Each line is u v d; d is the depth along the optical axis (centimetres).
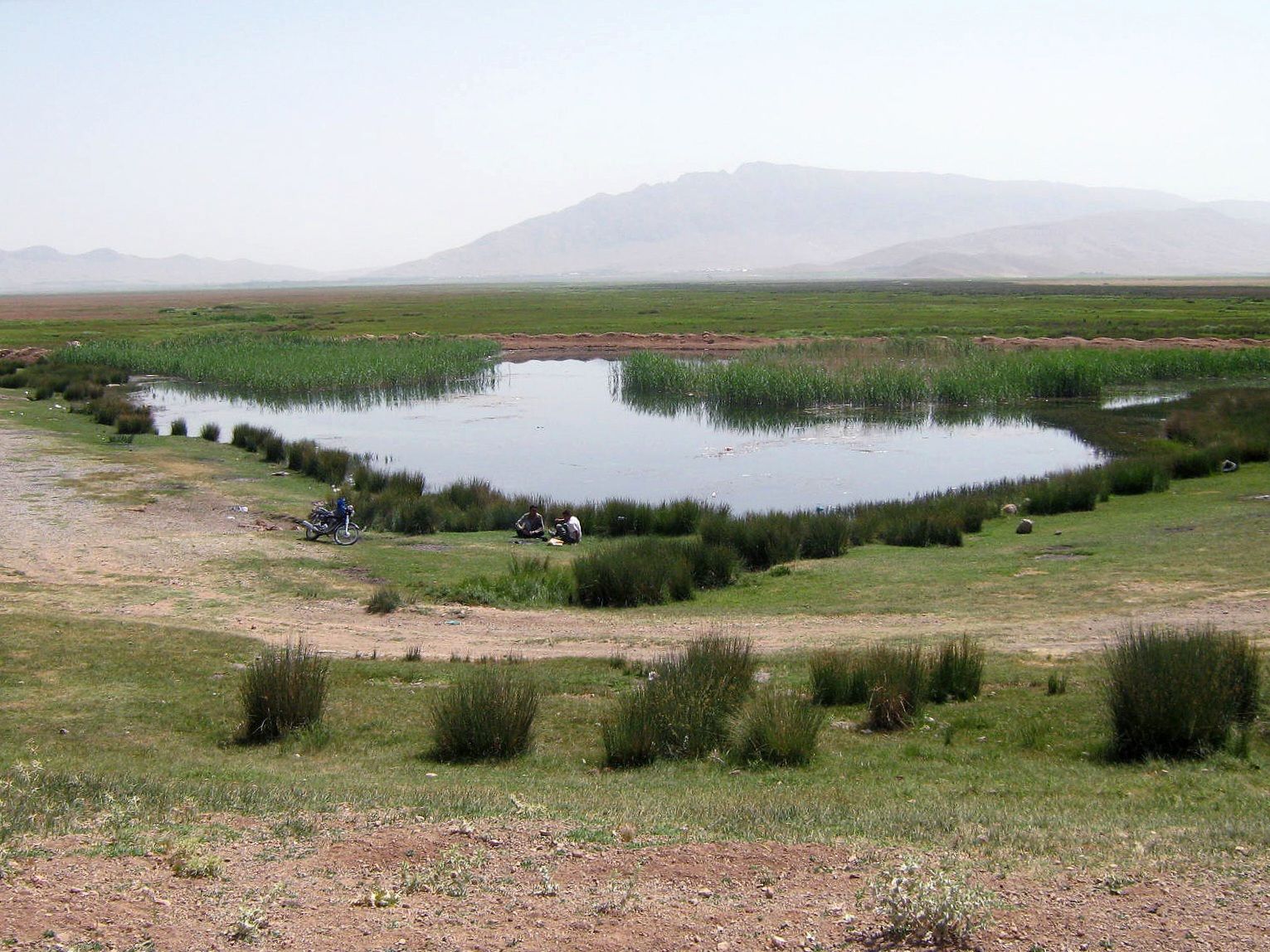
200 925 553
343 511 2366
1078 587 1711
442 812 802
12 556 2072
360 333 8806
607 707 1279
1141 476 2603
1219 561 1784
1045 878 629
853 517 2447
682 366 5694
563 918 577
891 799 903
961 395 4831
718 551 2014
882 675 1232
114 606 1762
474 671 1437
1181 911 567
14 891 579
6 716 1205
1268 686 1141
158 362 6297
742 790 942
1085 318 9025
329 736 1180
